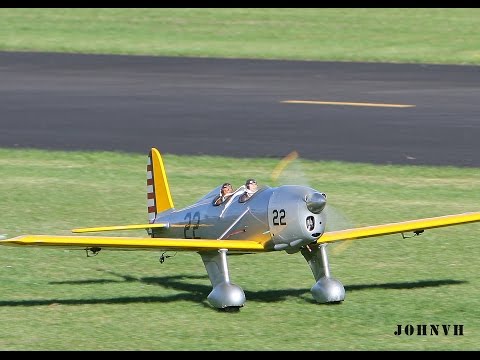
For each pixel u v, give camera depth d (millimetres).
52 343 40094
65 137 94188
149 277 52375
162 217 52156
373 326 42969
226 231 46969
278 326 42875
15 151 88250
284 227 43969
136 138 93750
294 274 52938
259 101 111688
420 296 48125
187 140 92625
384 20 163625
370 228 47969
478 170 80375
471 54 140500
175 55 143875
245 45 149625
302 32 156625
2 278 51312
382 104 109062
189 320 43719
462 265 54406
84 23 163000
